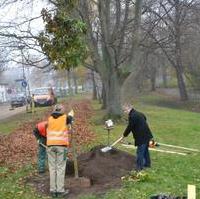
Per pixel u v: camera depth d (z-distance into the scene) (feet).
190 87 227.40
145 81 275.39
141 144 40.40
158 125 83.41
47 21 37.99
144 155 41.37
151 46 97.19
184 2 129.08
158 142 60.23
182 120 97.55
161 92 258.16
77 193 34.12
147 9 101.55
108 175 38.17
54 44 37.96
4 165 45.96
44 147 40.50
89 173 38.14
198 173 39.65
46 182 37.47
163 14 123.54
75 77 207.21
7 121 115.03
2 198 33.50
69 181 36.06
